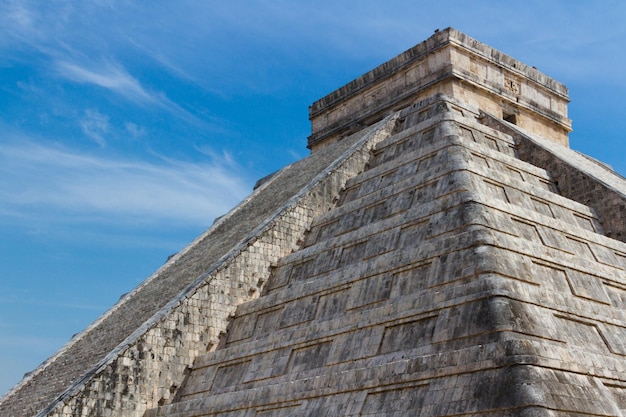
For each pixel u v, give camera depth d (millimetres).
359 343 17422
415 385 14898
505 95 34188
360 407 15445
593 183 25219
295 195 27094
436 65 33156
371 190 25219
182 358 22172
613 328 17172
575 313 16453
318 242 24531
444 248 17656
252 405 17938
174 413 20094
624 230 23828
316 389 16641
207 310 22953
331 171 27000
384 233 20859
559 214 23234
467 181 20766
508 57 34969
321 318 19672
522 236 19188
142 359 21500
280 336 19812
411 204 21797
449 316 15844
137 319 24922
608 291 19281
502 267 16547
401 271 18484
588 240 21312
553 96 37062
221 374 20938
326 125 39094
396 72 35031
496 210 19234
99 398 20531
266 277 24297
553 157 26797
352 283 19641
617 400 14555
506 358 13625
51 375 25453
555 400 13219
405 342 16438
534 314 15477
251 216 29938
